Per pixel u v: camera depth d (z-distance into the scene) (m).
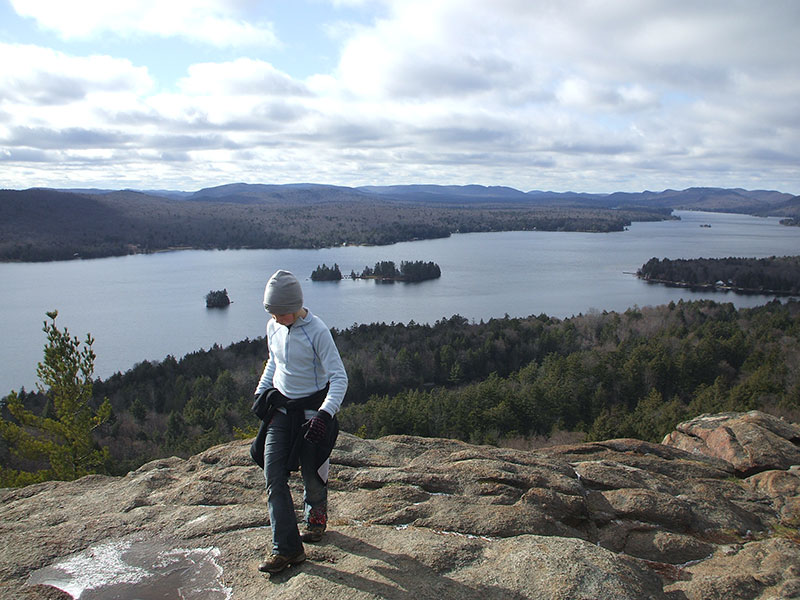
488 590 3.25
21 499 5.21
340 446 5.93
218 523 4.16
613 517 4.71
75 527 4.23
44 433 13.10
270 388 3.91
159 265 193.88
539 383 47.16
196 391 56.16
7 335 93.38
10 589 3.47
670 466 6.20
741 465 6.27
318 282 150.62
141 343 90.88
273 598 3.19
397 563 3.53
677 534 4.54
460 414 42.06
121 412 51.19
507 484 4.85
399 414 39.41
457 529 4.07
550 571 3.37
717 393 38.06
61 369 12.92
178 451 35.56
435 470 5.08
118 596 3.39
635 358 52.78
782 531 4.91
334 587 3.25
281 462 3.66
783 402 32.09
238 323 104.56
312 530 3.85
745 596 3.57
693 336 64.25
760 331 66.75
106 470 14.92
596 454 6.44
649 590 3.45
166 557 3.78
